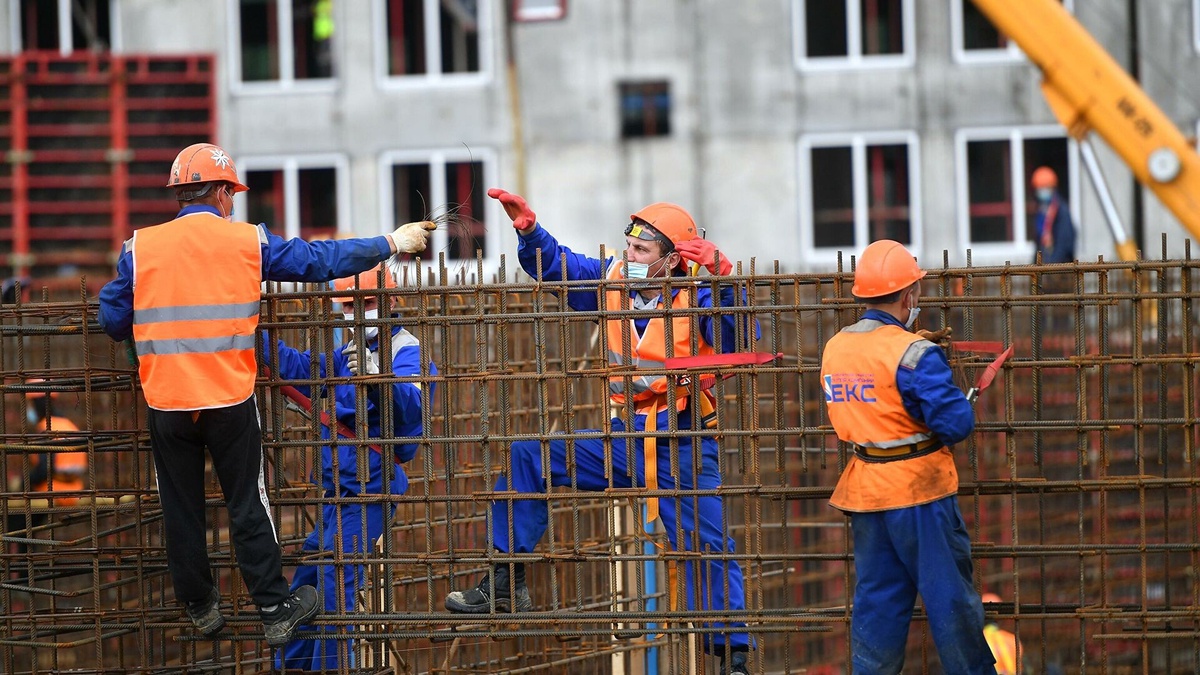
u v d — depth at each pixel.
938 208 64.81
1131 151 39.59
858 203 65.19
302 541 22.88
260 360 19.89
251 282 18.22
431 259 65.19
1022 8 40.25
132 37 65.62
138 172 64.94
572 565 27.98
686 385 20.11
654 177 64.88
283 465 22.06
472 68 66.06
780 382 19.34
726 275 19.50
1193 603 19.64
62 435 20.28
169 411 18.12
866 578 18.23
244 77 66.31
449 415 19.97
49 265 64.12
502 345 19.66
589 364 28.88
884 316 18.20
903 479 17.81
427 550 20.00
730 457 30.58
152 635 20.56
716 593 20.19
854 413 18.00
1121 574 36.75
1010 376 19.50
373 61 65.50
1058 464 37.34
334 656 21.73
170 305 18.05
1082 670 19.70
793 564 33.81
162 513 19.59
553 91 65.00
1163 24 63.91
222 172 18.75
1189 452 19.36
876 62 65.00
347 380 19.73
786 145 64.75
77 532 30.81
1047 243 52.69
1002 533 37.97
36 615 20.50
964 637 17.77
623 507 27.08
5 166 64.31
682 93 64.75
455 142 65.44
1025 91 64.62
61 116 64.69
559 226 65.12
